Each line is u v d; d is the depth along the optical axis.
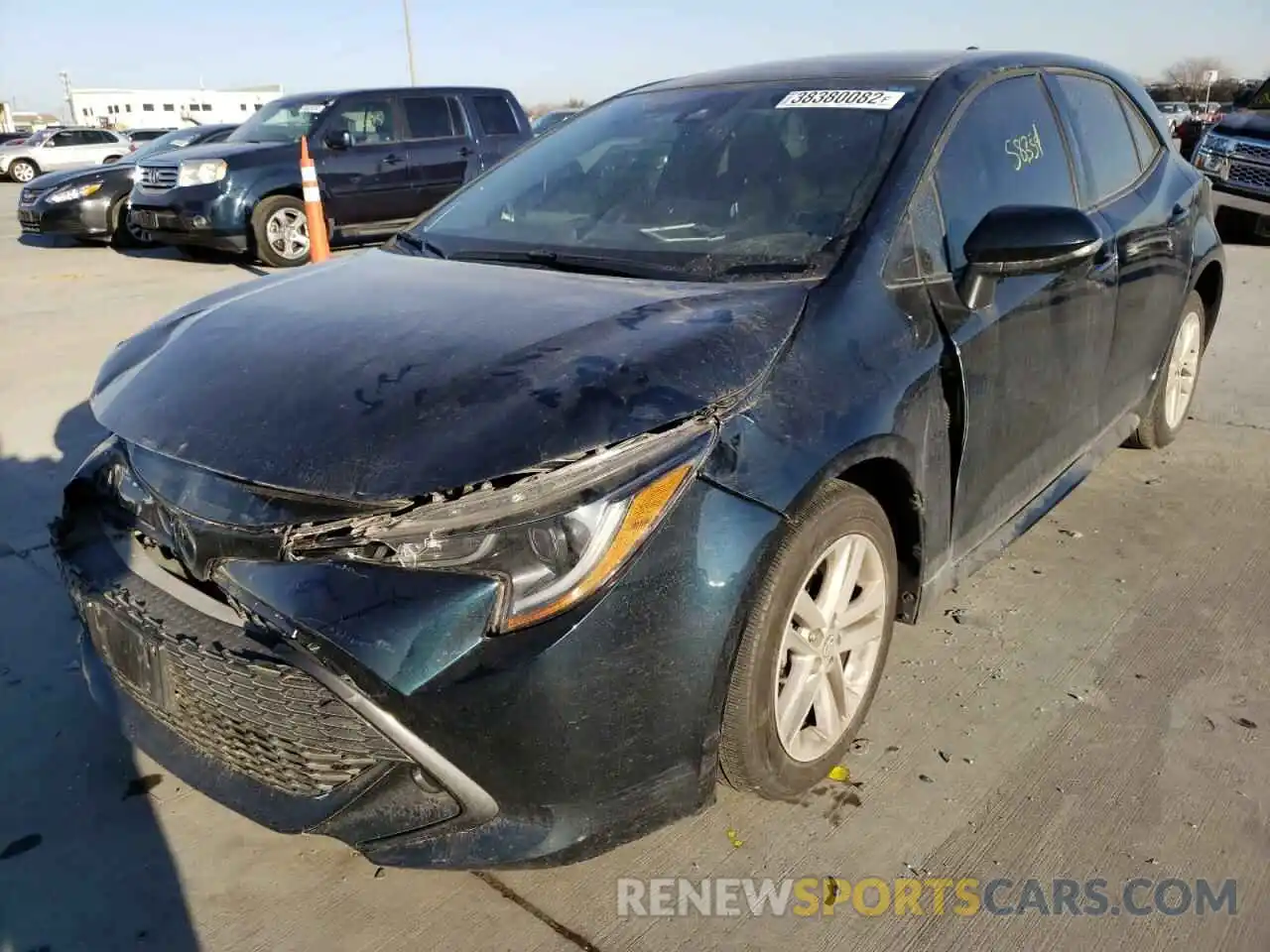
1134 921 2.04
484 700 1.73
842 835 2.28
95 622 2.18
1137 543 3.67
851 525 2.24
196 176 9.64
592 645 1.76
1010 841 2.26
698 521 1.87
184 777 2.10
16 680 2.87
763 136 2.87
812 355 2.16
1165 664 2.92
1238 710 2.71
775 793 2.25
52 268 10.07
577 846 1.86
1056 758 2.53
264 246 9.80
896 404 2.26
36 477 4.38
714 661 1.90
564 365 1.94
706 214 2.71
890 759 2.53
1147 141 3.99
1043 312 2.87
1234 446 4.61
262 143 10.06
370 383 1.97
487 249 2.87
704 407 1.93
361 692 1.73
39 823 2.34
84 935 2.04
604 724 1.81
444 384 1.93
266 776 1.99
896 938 2.02
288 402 1.97
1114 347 3.46
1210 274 4.38
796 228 2.54
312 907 2.11
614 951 2.00
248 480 1.86
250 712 1.90
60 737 2.64
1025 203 2.98
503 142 11.50
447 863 1.84
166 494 1.97
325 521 1.79
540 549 1.74
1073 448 3.38
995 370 2.67
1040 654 2.98
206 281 9.25
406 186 10.70
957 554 2.74
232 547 1.85
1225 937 2.01
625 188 2.94
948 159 2.70
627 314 2.16
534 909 2.10
